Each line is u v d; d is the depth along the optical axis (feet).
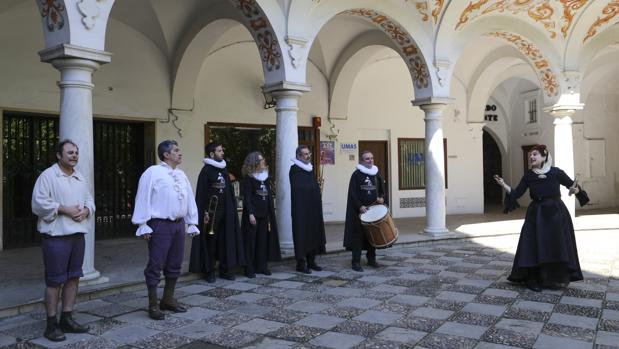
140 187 16.81
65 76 19.71
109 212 36.83
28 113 32.40
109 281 21.07
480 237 35.63
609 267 24.84
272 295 19.92
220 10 33.04
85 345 14.47
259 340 14.70
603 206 61.05
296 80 27.50
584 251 29.73
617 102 62.03
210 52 39.96
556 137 41.22
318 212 24.62
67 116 19.65
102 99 35.01
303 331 15.44
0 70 30.83
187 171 38.91
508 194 21.06
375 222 23.97
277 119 27.99
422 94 34.88
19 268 24.85
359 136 48.24
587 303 18.30
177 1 34.30
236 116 41.39
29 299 18.39
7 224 32.22
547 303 18.34
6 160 32.37
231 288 21.13
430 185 34.99
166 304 17.70
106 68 35.17
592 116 60.70
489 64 50.42
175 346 14.32
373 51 42.68
